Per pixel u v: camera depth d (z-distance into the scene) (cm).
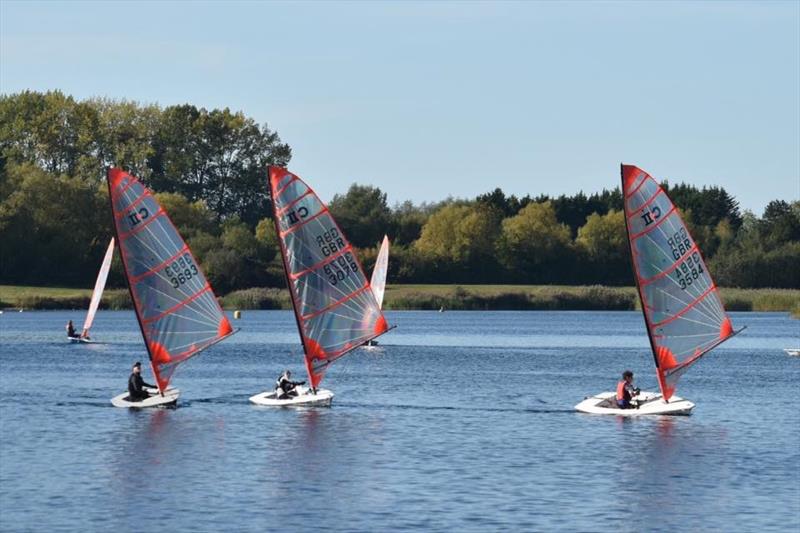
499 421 15200
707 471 11862
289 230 15988
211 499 10506
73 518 9819
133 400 16312
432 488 10994
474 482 11256
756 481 11406
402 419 15350
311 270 16088
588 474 11681
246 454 12662
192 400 17250
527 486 11094
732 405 17250
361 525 9612
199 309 16012
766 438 13875
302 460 12338
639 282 14912
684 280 15025
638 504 10425
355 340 16350
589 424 14962
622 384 16062
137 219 15650
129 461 12250
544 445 13288
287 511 10075
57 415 15538
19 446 13125
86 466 11981
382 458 12456
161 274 15838
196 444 13262
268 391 18662
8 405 16638
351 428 14488
